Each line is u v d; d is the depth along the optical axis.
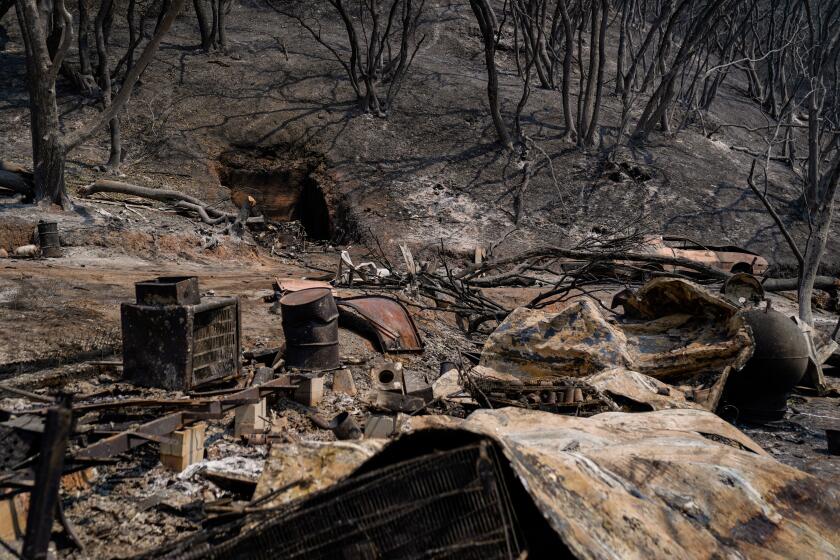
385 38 28.94
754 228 24.77
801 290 15.37
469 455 2.90
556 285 13.12
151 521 4.32
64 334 8.67
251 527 3.36
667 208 25.27
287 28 36.19
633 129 29.95
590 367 7.87
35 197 18.89
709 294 8.54
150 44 18.73
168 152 25.27
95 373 7.17
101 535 4.12
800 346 8.47
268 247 22.31
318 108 28.31
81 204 19.69
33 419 4.27
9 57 30.42
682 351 8.05
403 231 23.09
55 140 18.69
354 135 27.17
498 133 27.56
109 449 4.71
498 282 14.96
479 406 7.14
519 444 3.61
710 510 4.08
